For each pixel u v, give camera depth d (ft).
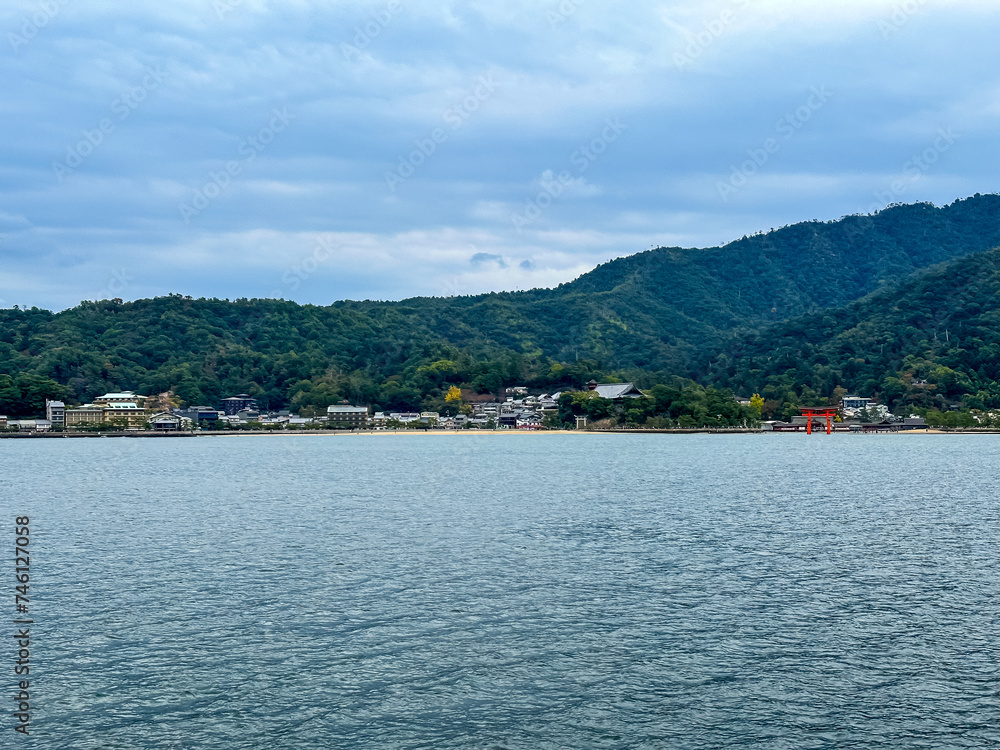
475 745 121.49
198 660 151.94
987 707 131.95
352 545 254.47
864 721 127.75
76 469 569.23
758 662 150.41
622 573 214.69
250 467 581.12
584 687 140.05
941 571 216.54
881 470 524.93
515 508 340.59
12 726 126.82
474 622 172.86
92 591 198.29
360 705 133.69
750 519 306.55
